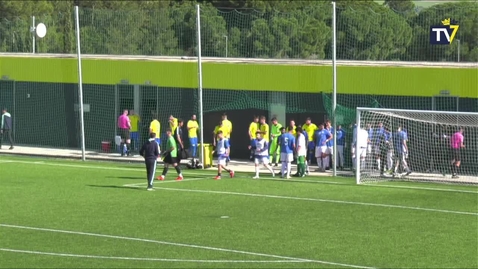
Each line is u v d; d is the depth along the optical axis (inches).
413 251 2087.8
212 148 3875.5
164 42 5546.3
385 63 4077.3
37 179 3395.7
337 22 5216.5
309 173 3681.1
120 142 4345.5
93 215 2576.3
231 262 1969.7
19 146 4729.3
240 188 3154.5
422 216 2576.3
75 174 3567.9
